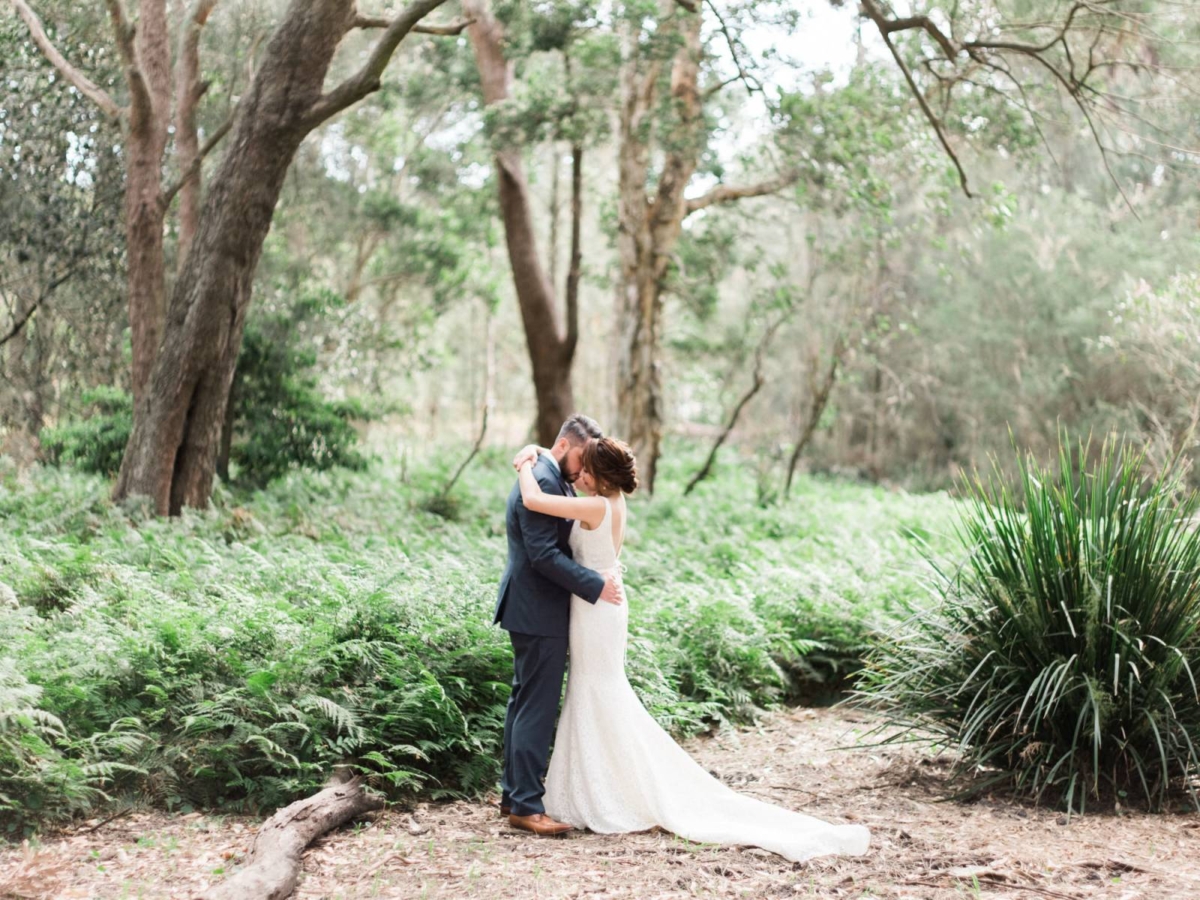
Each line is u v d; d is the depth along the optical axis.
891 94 16.36
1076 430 19.77
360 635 5.87
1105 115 13.45
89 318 17.31
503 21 15.40
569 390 19.47
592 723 4.76
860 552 11.38
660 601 8.59
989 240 23.16
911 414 27.73
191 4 15.25
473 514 16.16
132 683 5.21
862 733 6.89
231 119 14.46
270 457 15.04
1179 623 5.10
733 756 6.36
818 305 26.50
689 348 29.50
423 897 3.77
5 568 7.13
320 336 16.62
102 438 13.98
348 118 22.48
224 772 4.96
